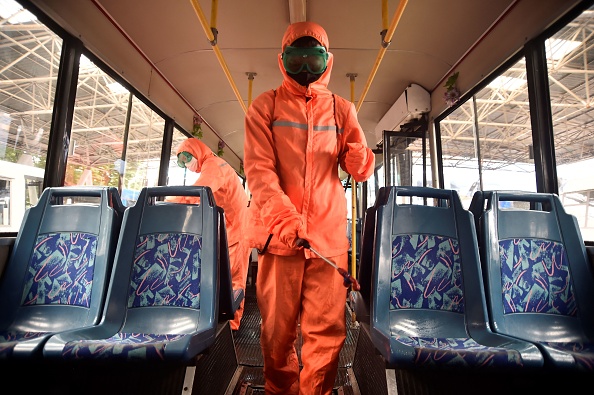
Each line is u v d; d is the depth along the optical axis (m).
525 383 1.20
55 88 2.03
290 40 1.41
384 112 4.27
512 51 2.20
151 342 1.14
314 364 1.36
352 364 2.06
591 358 1.06
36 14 1.84
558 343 1.38
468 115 2.81
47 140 2.00
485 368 1.03
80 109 2.21
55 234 1.58
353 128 1.55
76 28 2.05
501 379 1.23
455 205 1.53
